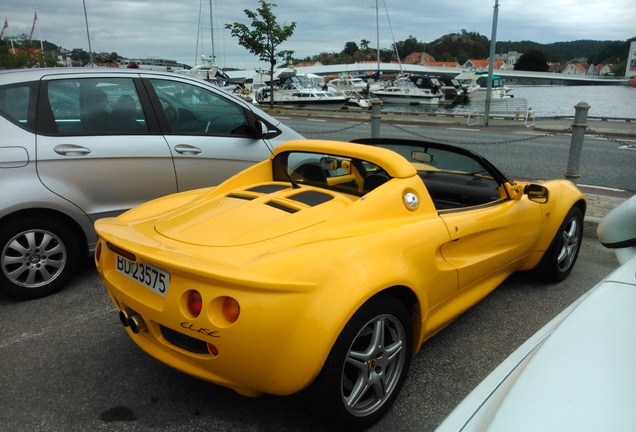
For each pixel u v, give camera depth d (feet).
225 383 7.05
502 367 5.54
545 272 13.14
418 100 146.30
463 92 155.43
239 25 83.35
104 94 13.48
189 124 14.89
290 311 6.56
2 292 11.95
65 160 12.45
